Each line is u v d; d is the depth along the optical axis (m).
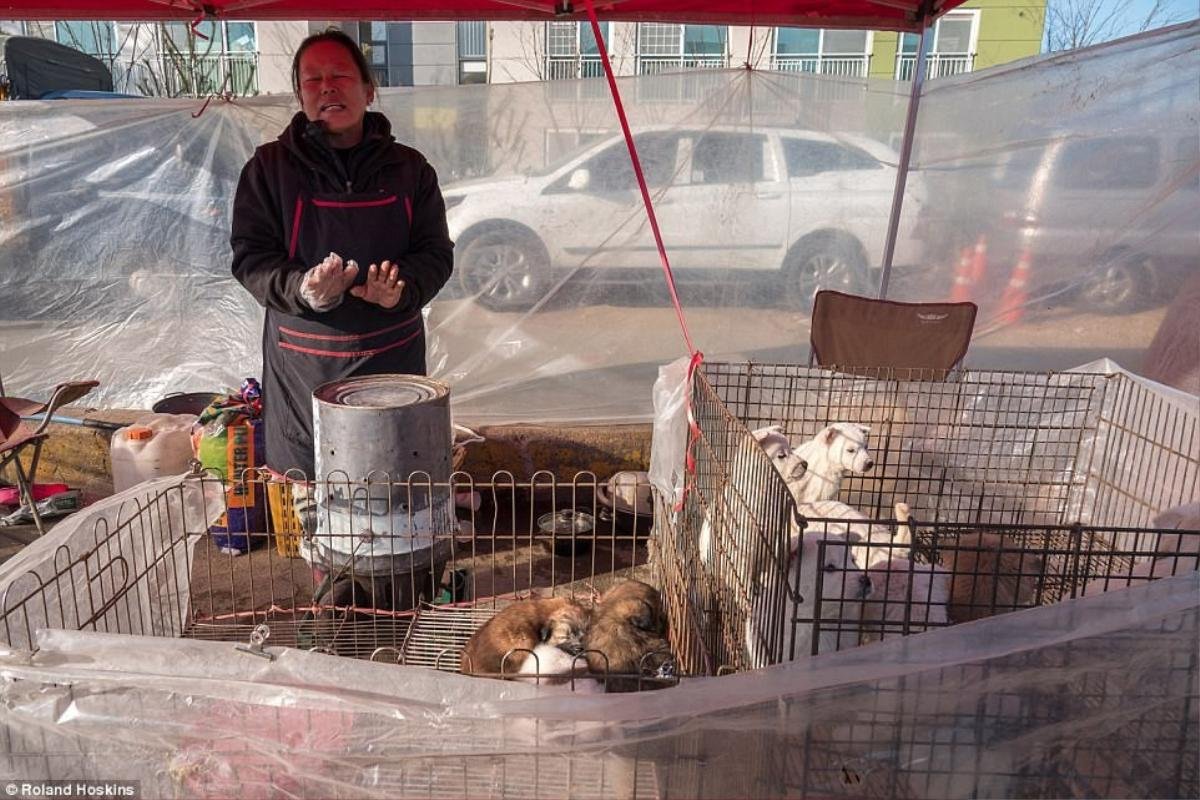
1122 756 1.67
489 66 12.67
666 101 5.34
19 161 5.28
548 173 5.41
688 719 1.73
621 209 5.46
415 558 3.12
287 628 3.34
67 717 1.79
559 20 4.80
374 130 3.72
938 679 1.74
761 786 1.71
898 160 5.40
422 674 1.78
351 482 2.96
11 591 2.30
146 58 13.40
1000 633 1.77
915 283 5.55
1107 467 3.98
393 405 3.03
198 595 3.93
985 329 5.43
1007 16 13.30
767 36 10.34
